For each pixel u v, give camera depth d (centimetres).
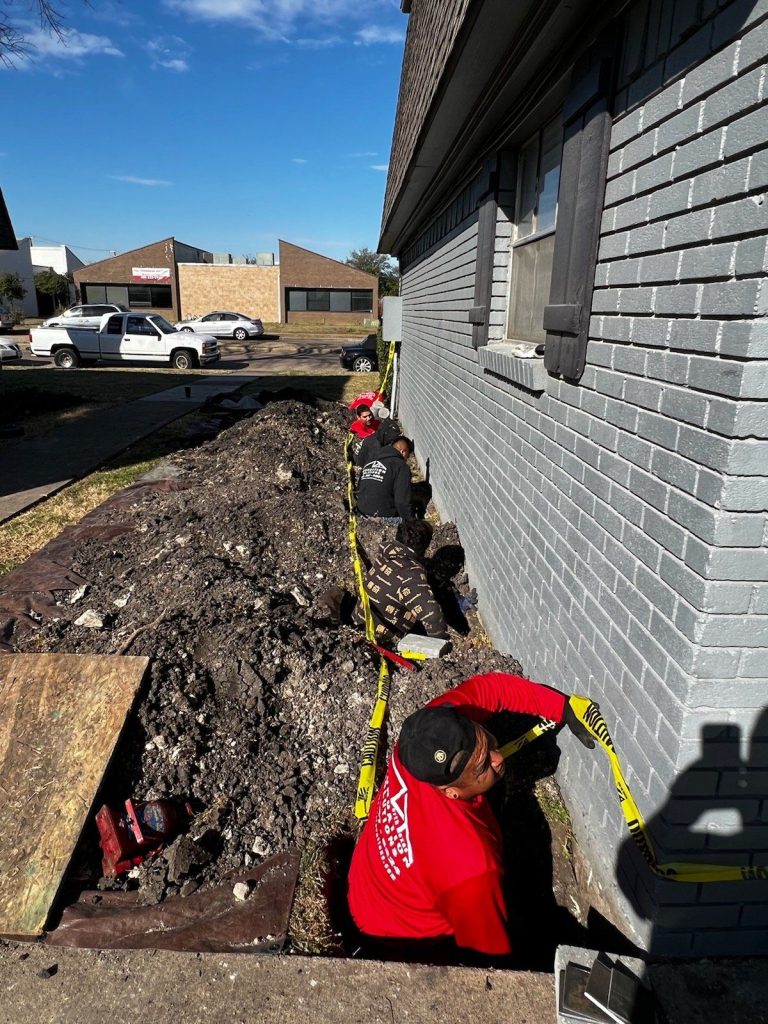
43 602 488
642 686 213
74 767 295
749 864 202
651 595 208
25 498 740
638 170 218
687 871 199
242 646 365
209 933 242
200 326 3484
